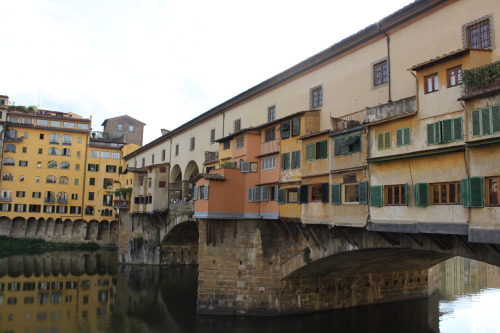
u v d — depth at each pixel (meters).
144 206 50.44
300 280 27.22
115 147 78.06
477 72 13.24
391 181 16.48
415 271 34.53
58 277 45.59
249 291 25.97
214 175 26.39
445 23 16.83
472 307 32.62
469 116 13.44
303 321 26.19
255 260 26.06
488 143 12.76
